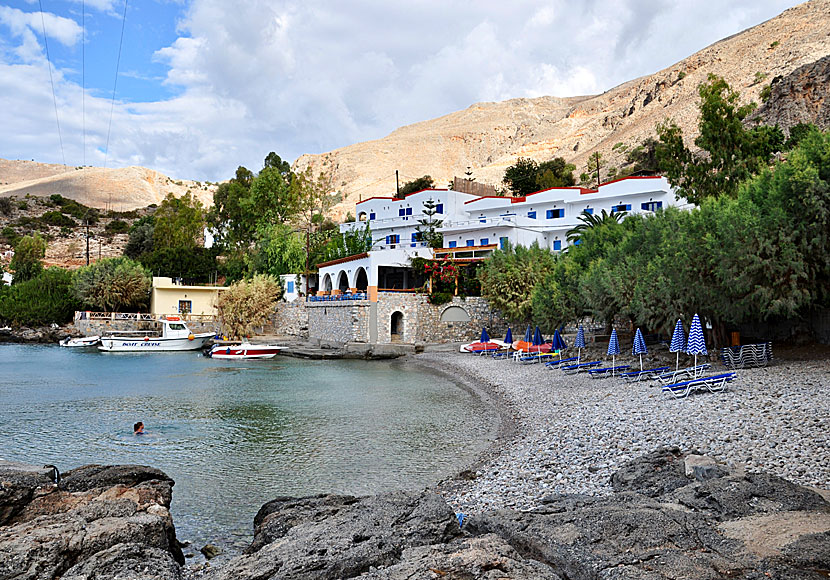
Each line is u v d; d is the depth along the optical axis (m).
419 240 78.81
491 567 7.62
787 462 12.82
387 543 8.83
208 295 75.88
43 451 20.55
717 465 12.00
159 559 9.01
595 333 49.09
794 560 7.47
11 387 36.56
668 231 31.19
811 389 19.53
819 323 28.77
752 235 24.02
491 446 20.16
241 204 98.56
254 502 15.26
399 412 27.06
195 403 30.28
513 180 118.75
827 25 160.25
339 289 65.06
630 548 8.17
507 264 53.09
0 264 108.94
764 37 184.38
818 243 23.25
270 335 69.81
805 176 23.23
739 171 37.53
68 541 9.08
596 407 22.91
